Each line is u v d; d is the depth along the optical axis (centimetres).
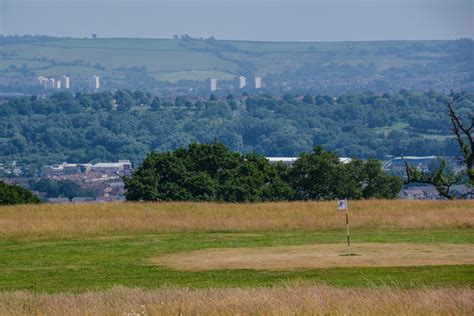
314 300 6450
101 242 12319
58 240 12712
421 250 10531
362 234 12706
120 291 7175
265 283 8194
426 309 6216
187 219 14500
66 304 6650
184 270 9381
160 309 6375
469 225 13512
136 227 13888
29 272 9525
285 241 11944
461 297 6438
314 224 13925
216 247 11438
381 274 8556
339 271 8875
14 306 6688
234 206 16262
